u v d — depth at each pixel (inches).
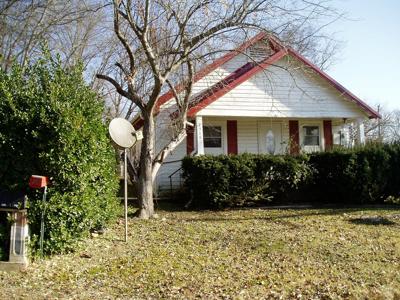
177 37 498.3
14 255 290.0
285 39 505.7
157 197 666.8
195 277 283.6
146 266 305.9
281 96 701.3
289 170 580.7
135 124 789.2
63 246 321.4
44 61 341.4
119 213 461.1
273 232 408.2
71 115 316.2
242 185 560.4
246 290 259.4
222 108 671.1
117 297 246.7
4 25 760.3
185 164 571.8
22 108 316.2
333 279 280.2
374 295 251.4
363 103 720.3
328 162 606.2
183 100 571.8
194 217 497.0
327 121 788.0
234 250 349.4
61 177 313.9
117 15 466.9
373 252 340.8
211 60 535.8
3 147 309.4
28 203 300.2
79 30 907.4
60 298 241.4
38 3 769.6
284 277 284.0
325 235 394.9
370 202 601.0
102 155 370.0
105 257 326.0
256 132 762.2
